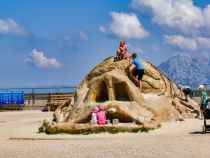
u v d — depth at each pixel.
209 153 12.01
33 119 28.91
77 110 21.02
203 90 21.95
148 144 14.03
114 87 21.36
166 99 23.92
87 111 20.31
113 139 16.09
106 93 21.67
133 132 18.41
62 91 43.72
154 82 24.45
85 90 23.97
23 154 12.88
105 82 21.33
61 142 15.66
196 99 35.28
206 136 15.95
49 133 19.03
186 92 26.50
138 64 23.16
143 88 24.20
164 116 22.08
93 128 18.53
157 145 13.73
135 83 23.28
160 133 17.97
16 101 43.62
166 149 12.85
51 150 13.48
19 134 19.34
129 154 12.17
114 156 11.94
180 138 15.41
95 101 21.42
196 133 17.56
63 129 18.89
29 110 42.62
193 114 25.09
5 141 16.67
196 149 12.71
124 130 18.47
